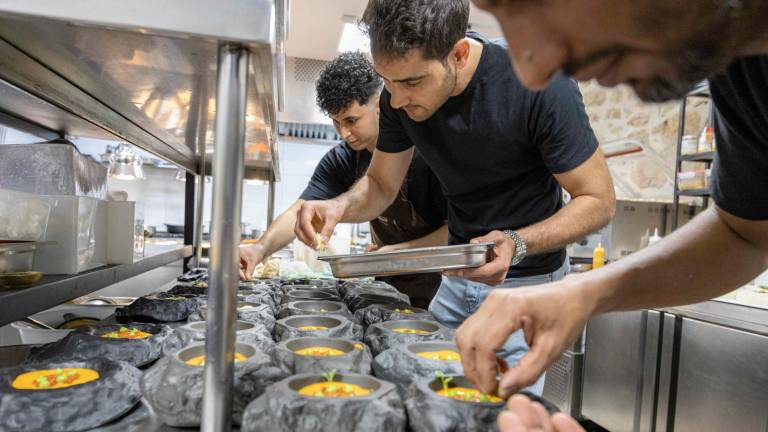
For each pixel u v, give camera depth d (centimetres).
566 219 127
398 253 110
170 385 75
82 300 196
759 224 88
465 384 82
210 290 64
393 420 68
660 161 434
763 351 190
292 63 434
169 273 268
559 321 76
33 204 111
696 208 413
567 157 129
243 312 127
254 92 95
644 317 244
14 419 69
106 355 96
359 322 140
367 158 237
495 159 141
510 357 139
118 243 141
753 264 92
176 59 80
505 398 71
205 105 118
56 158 137
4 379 78
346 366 90
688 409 221
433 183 219
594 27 44
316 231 175
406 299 184
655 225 405
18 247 99
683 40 43
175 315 141
